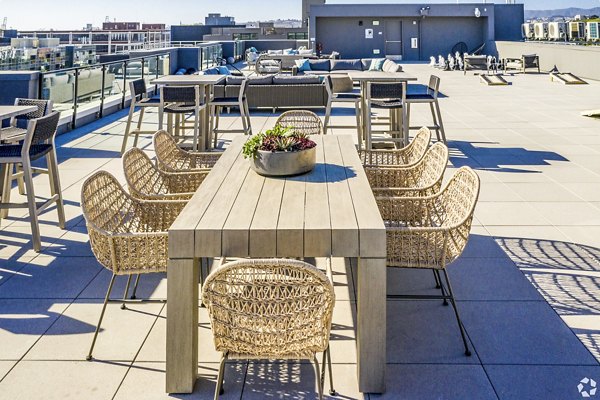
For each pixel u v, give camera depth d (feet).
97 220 7.32
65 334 7.30
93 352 6.88
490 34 75.92
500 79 46.73
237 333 5.29
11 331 7.37
